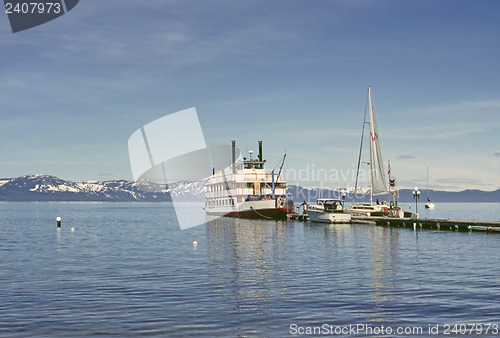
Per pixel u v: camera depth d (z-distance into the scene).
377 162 102.06
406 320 24.80
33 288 34.03
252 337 22.52
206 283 35.19
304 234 80.06
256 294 31.09
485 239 65.31
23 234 94.06
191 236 83.31
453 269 40.31
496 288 32.00
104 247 65.00
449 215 198.12
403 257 48.38
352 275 37.88
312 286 33.53
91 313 26.61
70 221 157.12
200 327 23.98
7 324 24.56
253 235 81.31
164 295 31.05
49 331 23.41
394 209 99.12
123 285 34.75
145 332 23.23
